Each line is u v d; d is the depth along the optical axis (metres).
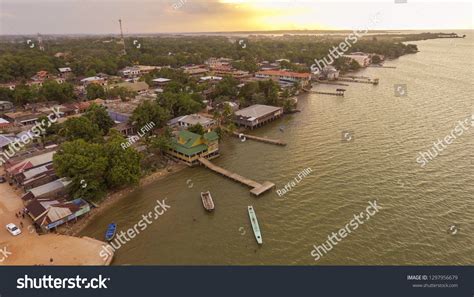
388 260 57.00
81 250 61.62
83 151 79.75
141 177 90.50
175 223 71.19
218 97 163.12
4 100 159.75
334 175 87.50
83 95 176.12
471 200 73.00
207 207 75.00
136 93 170.00
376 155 97.88
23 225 69.31
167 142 102.06
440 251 58.50
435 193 76.25
